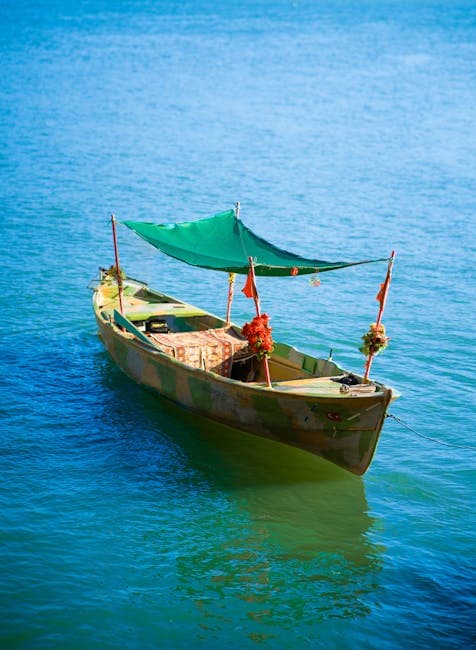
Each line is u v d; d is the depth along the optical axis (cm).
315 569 1669
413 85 9112
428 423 2234
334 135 6406
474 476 2008
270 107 7625
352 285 3294
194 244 2336
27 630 1472
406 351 2667
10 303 3006
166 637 1474
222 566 1669
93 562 1659
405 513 1862
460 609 1562
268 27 17138
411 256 3641
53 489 1900
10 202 4369
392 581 1639
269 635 1488
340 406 1877
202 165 5347
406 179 5069
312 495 1923
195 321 2536
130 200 4466
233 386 2028
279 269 2056
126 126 6650
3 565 1631
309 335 2795
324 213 4297
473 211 4378
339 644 1471
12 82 9050
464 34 15612
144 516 1820
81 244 3712
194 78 9544
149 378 2303
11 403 2280
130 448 2091
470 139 6275
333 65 10906
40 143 5944
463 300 3123
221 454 2081
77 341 2714
